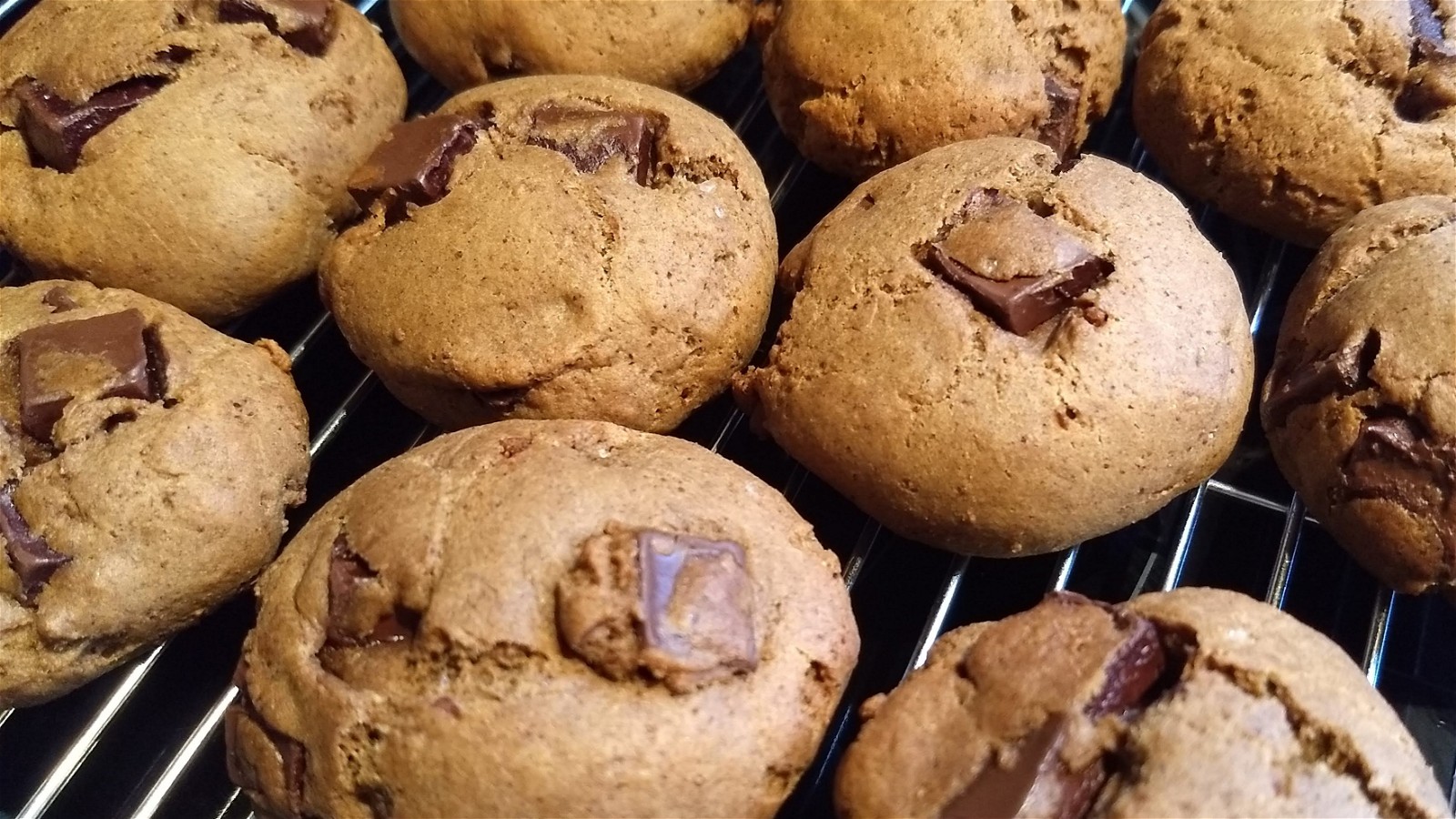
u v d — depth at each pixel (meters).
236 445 0.14
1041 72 0.17
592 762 0.10
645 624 0.11
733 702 0.11
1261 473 0.16
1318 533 0.16
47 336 0.14
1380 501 0.13
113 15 0.16
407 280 0.14
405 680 0.11
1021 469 0.13
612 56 0.18
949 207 0.14
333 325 0.18
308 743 0.11
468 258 0.14
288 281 0.16
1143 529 0.16
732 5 0.18
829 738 0.15
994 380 0.13
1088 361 0.13
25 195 0.16
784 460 0.17
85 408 0.13
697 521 0.12
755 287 0.15
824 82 0.17
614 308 0.14
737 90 0.20
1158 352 0.13
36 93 0.15
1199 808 0.10
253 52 0.16
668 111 0.16
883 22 0.17
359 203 0.15
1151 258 0.14
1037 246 0.13
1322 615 0.15
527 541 0.11
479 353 0.14
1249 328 0.15
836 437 0.14
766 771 0.11
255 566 0.14
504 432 0.13
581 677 0.11
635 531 0.11
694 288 0.15
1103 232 0.14
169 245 0.15
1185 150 0.17
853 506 0.16
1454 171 0.16
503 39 0.17
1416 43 0.16
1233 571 0.16
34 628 0.13
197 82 0.16
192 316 0.16
